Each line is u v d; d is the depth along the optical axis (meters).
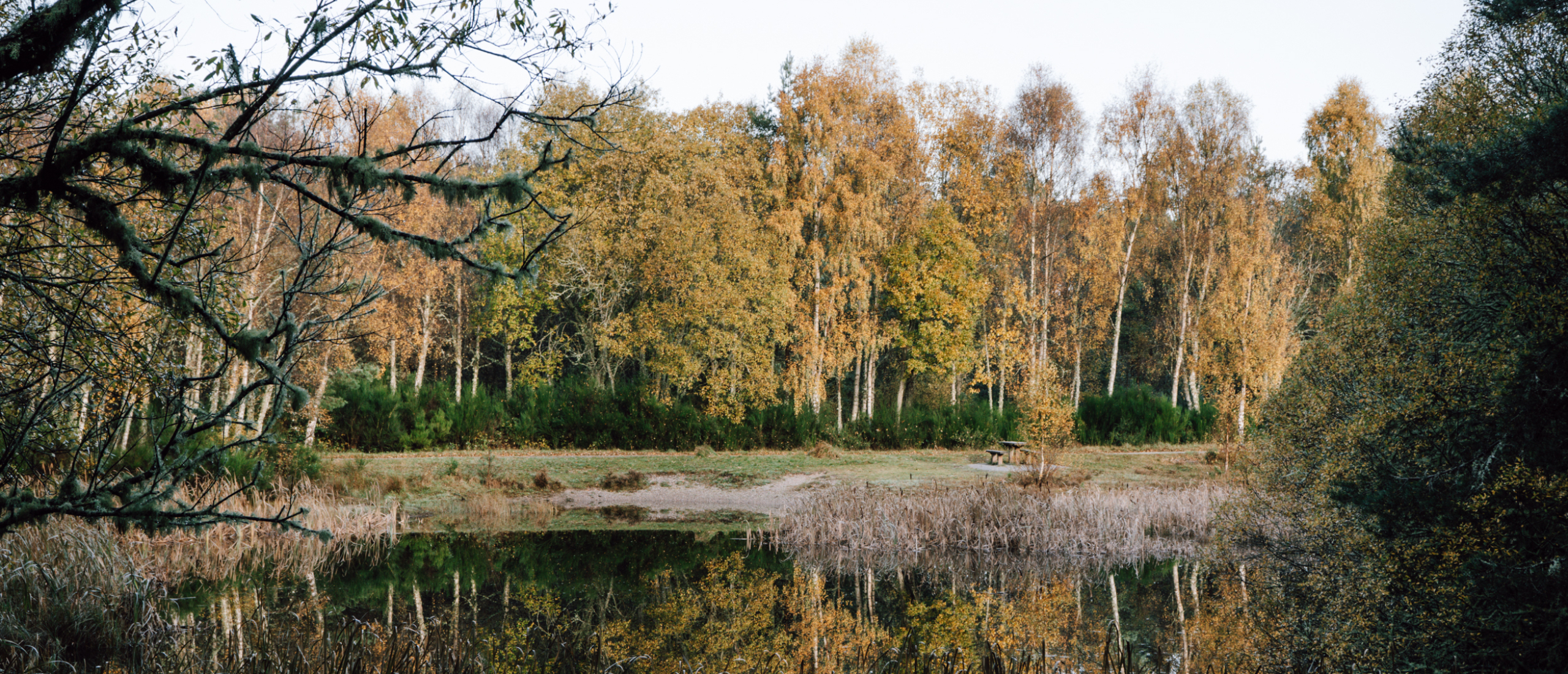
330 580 14.48
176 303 3.88
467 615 12.47
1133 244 41.12
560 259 29.89
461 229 28.52
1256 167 42.16
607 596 14.14
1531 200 8.94
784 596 14.37
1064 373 43.19
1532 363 8.02
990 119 38.19
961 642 11.62
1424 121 12.13
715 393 31.39
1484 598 7.63
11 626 9.05
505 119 4.26
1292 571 12.52
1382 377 10.16
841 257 33.69
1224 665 10.44
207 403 16.89
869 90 34.78
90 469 4.66
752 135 44.31
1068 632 12.14
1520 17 10.41
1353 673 9.32
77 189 3.84
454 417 30.09
